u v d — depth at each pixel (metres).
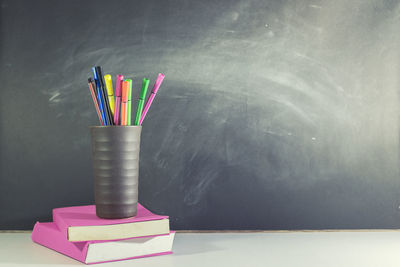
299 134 0.91
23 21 0.90
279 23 0.91
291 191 0.91
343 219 0.91
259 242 0.80
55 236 0.72
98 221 0.67
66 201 0.89
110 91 0.71
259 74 0.91
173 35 0.90
